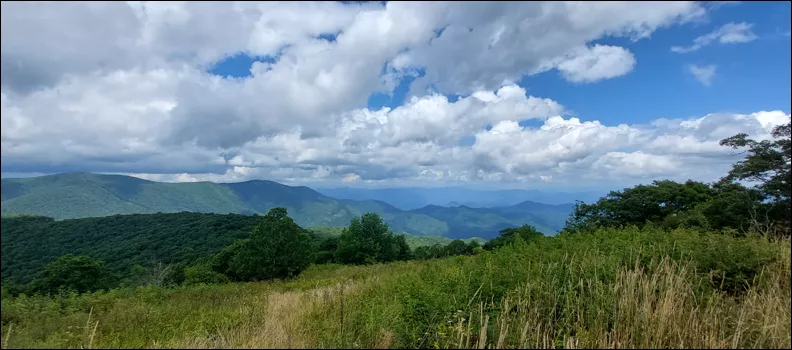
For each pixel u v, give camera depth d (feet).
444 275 25.58
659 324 15.11
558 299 18.49
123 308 32.73
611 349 14.61
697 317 15.80
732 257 19.69
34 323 25.07
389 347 16.88
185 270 113.39
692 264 19.54
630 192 90.27
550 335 16.66
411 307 19.84
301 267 119.03
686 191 82.48
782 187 38.58
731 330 15.51
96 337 20.30
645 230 31.89
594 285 18.66
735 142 43.68
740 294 18.65
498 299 19.99
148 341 19.79
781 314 15.31
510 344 16.02
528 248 27.81
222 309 31.65
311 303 27.25
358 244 168.25
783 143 38.60
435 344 16.25
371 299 24.97
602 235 30.42
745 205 44.45
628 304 16.44
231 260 122.21
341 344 17.01
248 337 18.21
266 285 81.25
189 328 22.72
